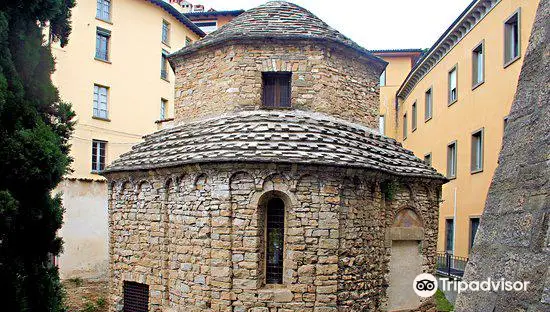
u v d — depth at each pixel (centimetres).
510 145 369
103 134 2517
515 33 1675
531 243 308
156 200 1184
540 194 314
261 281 1033
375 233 1164
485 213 373
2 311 723
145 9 2788
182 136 1216
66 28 958
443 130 2352
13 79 775
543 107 337
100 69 2530
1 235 715
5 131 733
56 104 886
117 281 1282
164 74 2973
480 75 1955
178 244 1114
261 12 1369
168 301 1143
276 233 1058
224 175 1026
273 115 1168
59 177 808
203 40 1328
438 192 1356
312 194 1020
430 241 1318
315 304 1009
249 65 1212
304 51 1211
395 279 1245
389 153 1248
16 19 809
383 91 3497
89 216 2244
